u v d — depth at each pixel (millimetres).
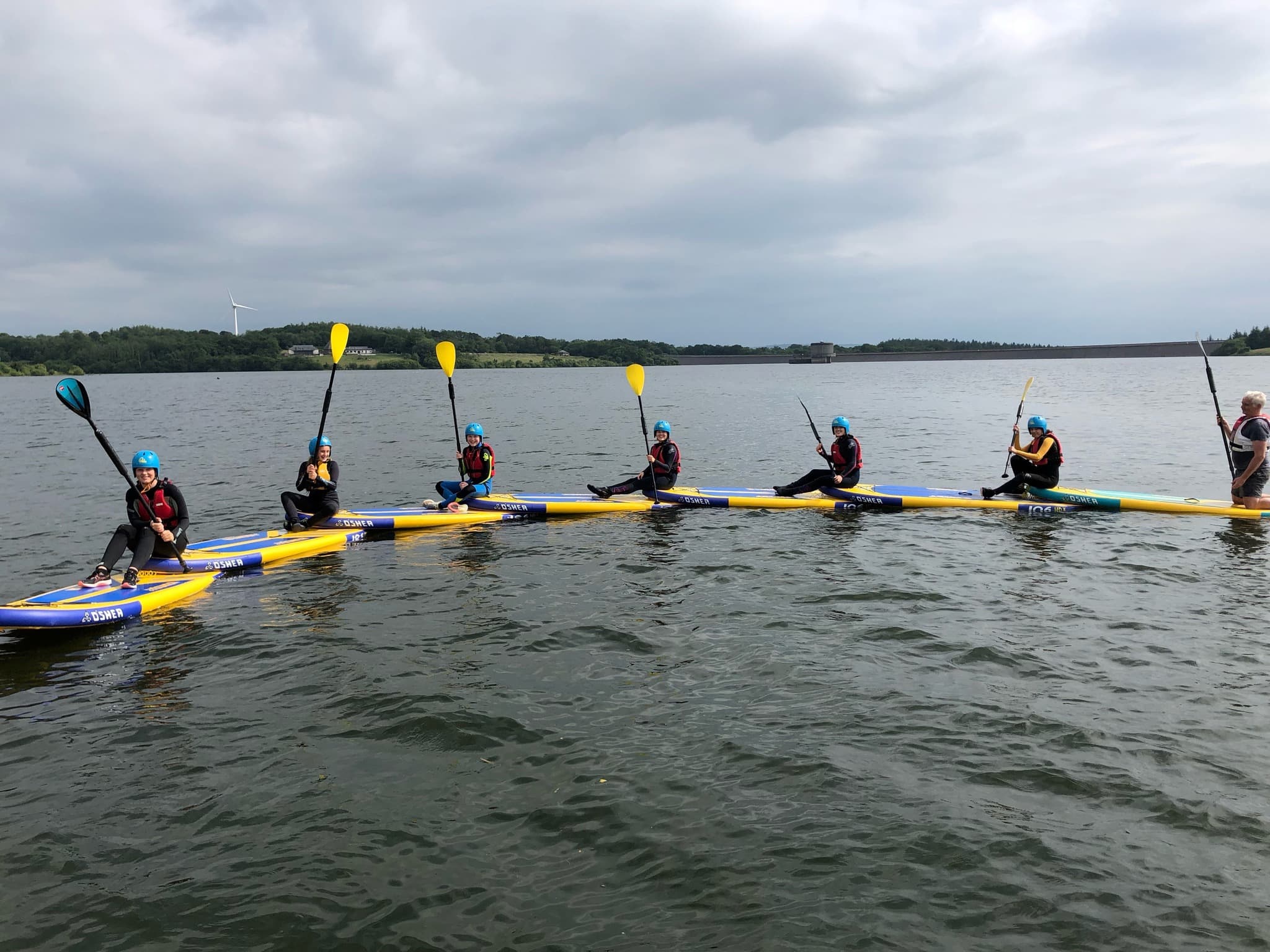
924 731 6004
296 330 199125
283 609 9008
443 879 4445
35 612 8125
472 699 6609
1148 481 18281
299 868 4531
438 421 36500
